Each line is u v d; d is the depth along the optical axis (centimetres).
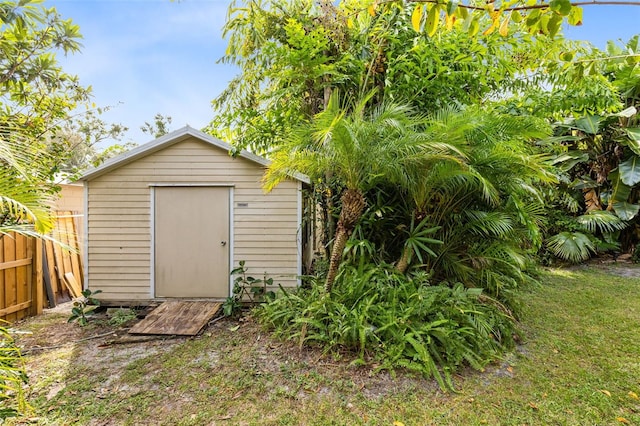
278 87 549
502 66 497
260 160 532
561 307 482
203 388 289
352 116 376
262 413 256
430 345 315
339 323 342
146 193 537
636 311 465
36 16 398
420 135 337
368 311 350
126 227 537
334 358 323
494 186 396
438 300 359
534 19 145
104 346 379
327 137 317
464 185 396
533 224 468
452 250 442
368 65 494
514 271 444
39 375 314
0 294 449
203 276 543
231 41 525
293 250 543
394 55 484
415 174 381
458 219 429
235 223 543
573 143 841
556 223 778
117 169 535
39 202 267
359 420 247
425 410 256
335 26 468
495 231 405
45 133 519
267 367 320
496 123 387
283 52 448
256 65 542
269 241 545
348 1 490
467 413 253
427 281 412
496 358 327
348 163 346
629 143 712
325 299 369
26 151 274
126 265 538
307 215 594
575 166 842
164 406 265
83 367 329
